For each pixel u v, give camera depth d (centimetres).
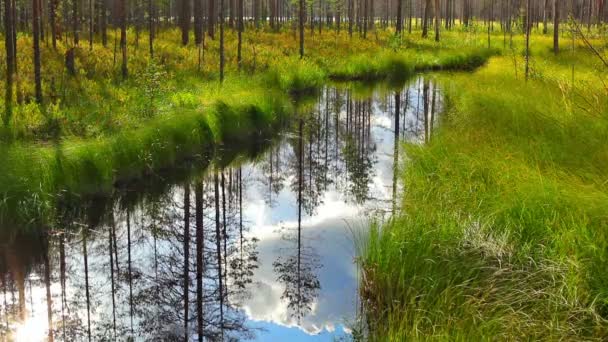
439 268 552
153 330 578
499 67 2161
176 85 1759
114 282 697
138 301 645
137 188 1045
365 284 593
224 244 826
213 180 1155
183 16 2973
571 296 469
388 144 1402
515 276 518
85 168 953
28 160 905
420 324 486
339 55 2962
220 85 1791
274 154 1353
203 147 1270
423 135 1198
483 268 531
